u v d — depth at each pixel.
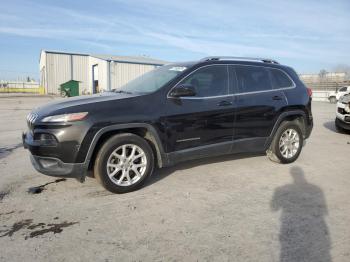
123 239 3.18
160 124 4.48
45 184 4.72
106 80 35.94
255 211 3.84
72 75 42.84
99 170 4.16
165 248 3.02
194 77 4.91
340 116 9.70
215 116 4.96
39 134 4.06
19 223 3.51
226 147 5.19
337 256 2.90
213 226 3.45
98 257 2.87
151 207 3.93
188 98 4.75
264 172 5.40
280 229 3.40
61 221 3.56
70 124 3.96
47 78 41.72
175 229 3.38
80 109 4.06
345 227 3.45
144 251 2.96
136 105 4.36
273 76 5.82
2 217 3.65
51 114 4.01
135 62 37.03
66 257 2.86
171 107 4.59
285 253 2.94
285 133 5.89
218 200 4.17
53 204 4.01
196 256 2.89
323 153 6.98
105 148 4.16
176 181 4.88
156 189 4.53
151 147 4.65
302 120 6.14
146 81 5.20
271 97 5.60
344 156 6.71
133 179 4.43
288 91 5.88
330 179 5.11
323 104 28.34
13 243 3.09
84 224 3.49
